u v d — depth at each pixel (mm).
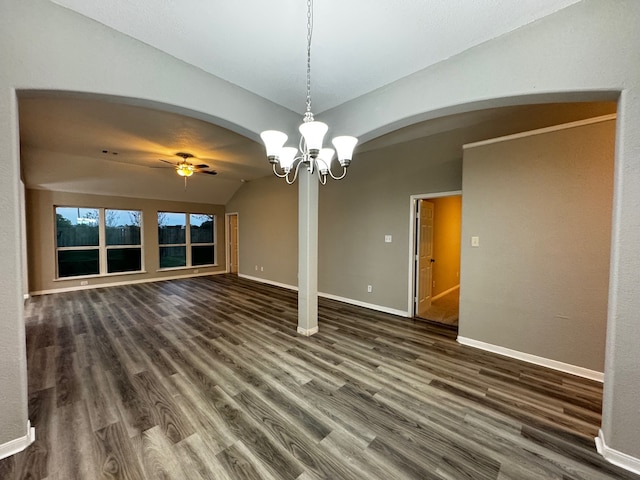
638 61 1562
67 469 1548
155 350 3127
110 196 6695
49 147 4582
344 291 5266
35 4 1687
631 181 1586
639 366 1583
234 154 4965
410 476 1533
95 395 2256
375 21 1856
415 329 3838
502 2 1692
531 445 1771
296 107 3152
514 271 2965
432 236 4965
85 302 5230
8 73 1609
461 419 2008
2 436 1627
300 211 3590
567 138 2643
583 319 2605
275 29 1944
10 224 1625
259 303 5195
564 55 1760
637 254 1578
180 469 1560
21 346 1685
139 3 1727
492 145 3066
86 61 1859
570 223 2650
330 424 1942
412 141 4238
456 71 2195
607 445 1678
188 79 2334
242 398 2232
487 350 3156
